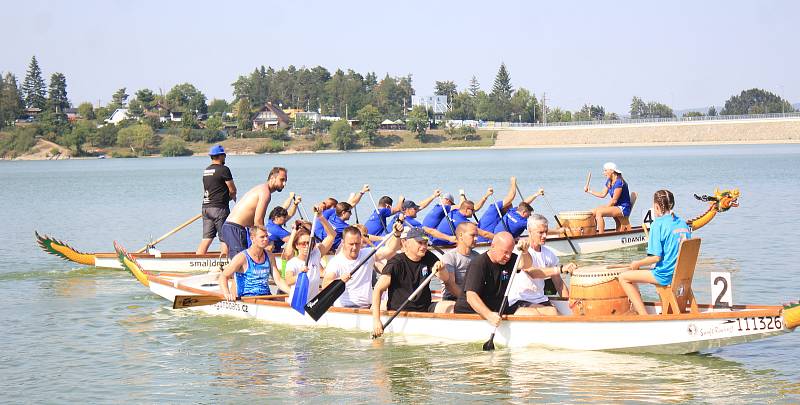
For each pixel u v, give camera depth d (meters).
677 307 11.88
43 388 11.51
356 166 109.31
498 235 12.45
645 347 12.02
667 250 11.74
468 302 12.64
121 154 192.62
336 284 13.50
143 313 16.17
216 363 12.61
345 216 18.92
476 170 87.56
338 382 11.56
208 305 15.81
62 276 20.86
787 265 19.53
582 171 79.62
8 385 11.66
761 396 10.48
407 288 13.37
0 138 196.75
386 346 13.20
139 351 13.38
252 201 16.84
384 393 11.06
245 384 11.58
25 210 45.47
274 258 15.52
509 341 12.71
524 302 13.00
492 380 11.38
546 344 12.52
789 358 11.98
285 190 58.38
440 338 13.12
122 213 42.16
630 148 185.62
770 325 11.21
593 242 23.64
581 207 38.25
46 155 192.25
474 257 13.73
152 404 10.82
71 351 13.41
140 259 20.97
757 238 24.64
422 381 11.48
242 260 15.14
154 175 93.25
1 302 17.48
